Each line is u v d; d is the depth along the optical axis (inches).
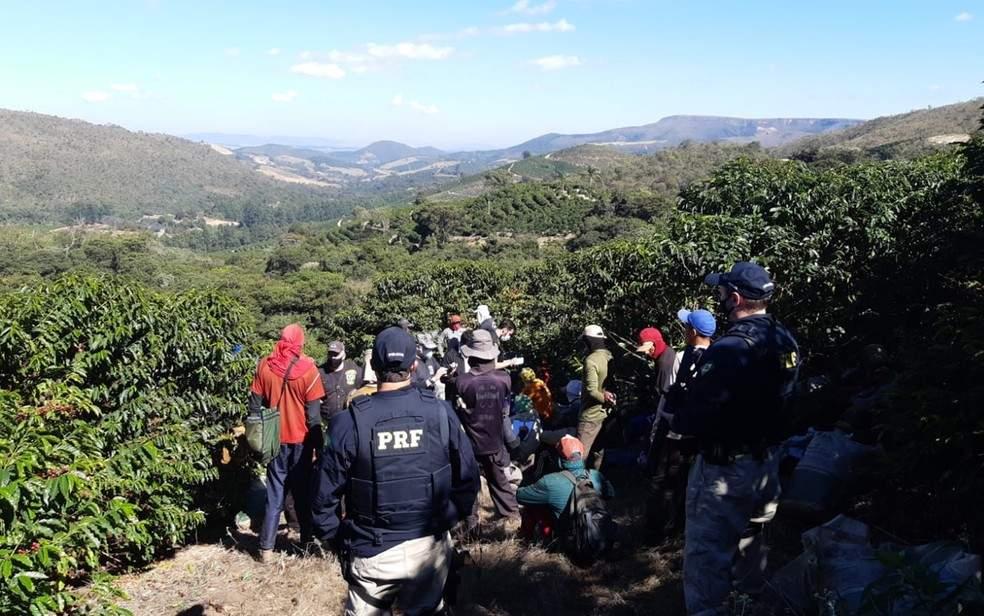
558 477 182.4
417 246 4456.2
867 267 282.8
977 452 116.9
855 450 155.3
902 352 204.7
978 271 226.8
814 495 150.6
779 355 115.2
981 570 92.0
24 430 139.7
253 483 239.8
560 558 173.2
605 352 236.8
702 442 117.3
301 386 186.7
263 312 2623.0
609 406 241.9
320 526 108.4
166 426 205.0
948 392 123.6
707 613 114.0
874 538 128.5
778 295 277.4
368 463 103.7
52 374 182.5
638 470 248.4
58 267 3732.8
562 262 703.1
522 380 300.4
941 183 286.4
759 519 122.0
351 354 963.3
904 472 132.3
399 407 106.4
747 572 125.6
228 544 212.7
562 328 421.4
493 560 173.3
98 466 165.3
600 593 156.1
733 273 120.0
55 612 136.0
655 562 167.5
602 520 171.6
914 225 279.0
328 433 107.5
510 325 349.4
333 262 3814.0
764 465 116.3
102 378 194.5
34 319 183.9
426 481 105.3
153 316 203.3
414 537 105.3
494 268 876.6
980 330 128.9
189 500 205.5
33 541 128.2
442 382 255.6
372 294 964.0
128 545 189.5
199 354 217.2
